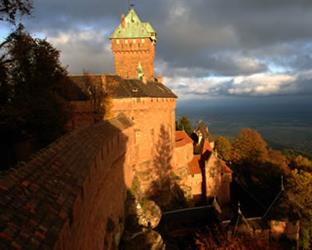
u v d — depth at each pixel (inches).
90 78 1882.4
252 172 3083.2
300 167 2947.8
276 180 2674.7
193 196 2363.4
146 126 1891.0
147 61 2637.8
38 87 1106.7
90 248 568.7
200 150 2667.3
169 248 1466.5
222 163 2448.3
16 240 260.4
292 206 1784.0
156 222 1429.6
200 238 1546.5
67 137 619.8
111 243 862.5
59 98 1179.3
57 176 431.5
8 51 979.3
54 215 340.8
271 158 3326.8
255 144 3373.5
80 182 469.1
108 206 848.9
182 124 3850.9
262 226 1683.1
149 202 1529.3
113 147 955.3
